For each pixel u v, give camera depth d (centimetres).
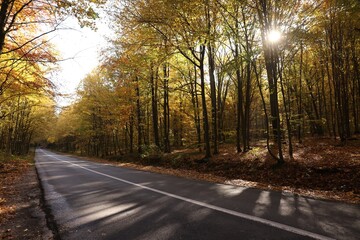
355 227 447
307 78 2316
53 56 1202
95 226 507
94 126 3791
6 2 852
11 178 1374
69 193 873
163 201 691
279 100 2512
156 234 446
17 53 1168
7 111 2216
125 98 2580
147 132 3341
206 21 1432
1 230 523
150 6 1345
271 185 955
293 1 1088
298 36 1143
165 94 2467
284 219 500
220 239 412
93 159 3512
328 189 834
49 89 1341
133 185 985
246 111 1645
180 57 1928
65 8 827
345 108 1900
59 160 3256
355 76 2100
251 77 1883
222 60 2047
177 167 1752
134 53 1695
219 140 2470
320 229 441
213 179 1122
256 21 1276
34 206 717
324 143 1658
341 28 1548
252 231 441
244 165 1295
